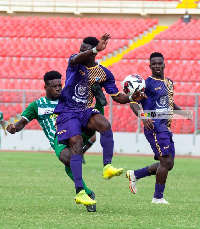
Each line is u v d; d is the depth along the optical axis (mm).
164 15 106812
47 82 23203
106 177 20797
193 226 17750
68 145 22312
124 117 75562
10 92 77625
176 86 84250
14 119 77938
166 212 21422
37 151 72812
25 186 31484
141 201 25438
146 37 102250
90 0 109562
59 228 16781
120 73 89000
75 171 20469
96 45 21125
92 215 20062
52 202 24266
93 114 21047
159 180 24688
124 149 72875
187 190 31250
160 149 24312
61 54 97812
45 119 23359
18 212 20656
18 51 98375
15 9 109438
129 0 107938
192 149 71438
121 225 17578
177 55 93625
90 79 21000
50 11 109188
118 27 104312
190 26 101500
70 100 21016
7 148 74875
